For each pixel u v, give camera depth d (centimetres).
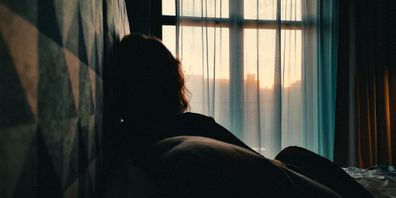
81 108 38
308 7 286
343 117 281
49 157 25
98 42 53
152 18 273
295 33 285
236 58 274
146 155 48
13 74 18
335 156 278
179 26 268
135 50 64
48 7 25
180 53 267
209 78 272
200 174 36
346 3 286
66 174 31
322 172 57
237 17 276
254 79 277
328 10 288
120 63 66
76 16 35
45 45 24
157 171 41
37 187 22
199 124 54
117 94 67
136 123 63
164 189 37
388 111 287
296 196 37
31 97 21
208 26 274
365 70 282
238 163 38
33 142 21
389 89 294
